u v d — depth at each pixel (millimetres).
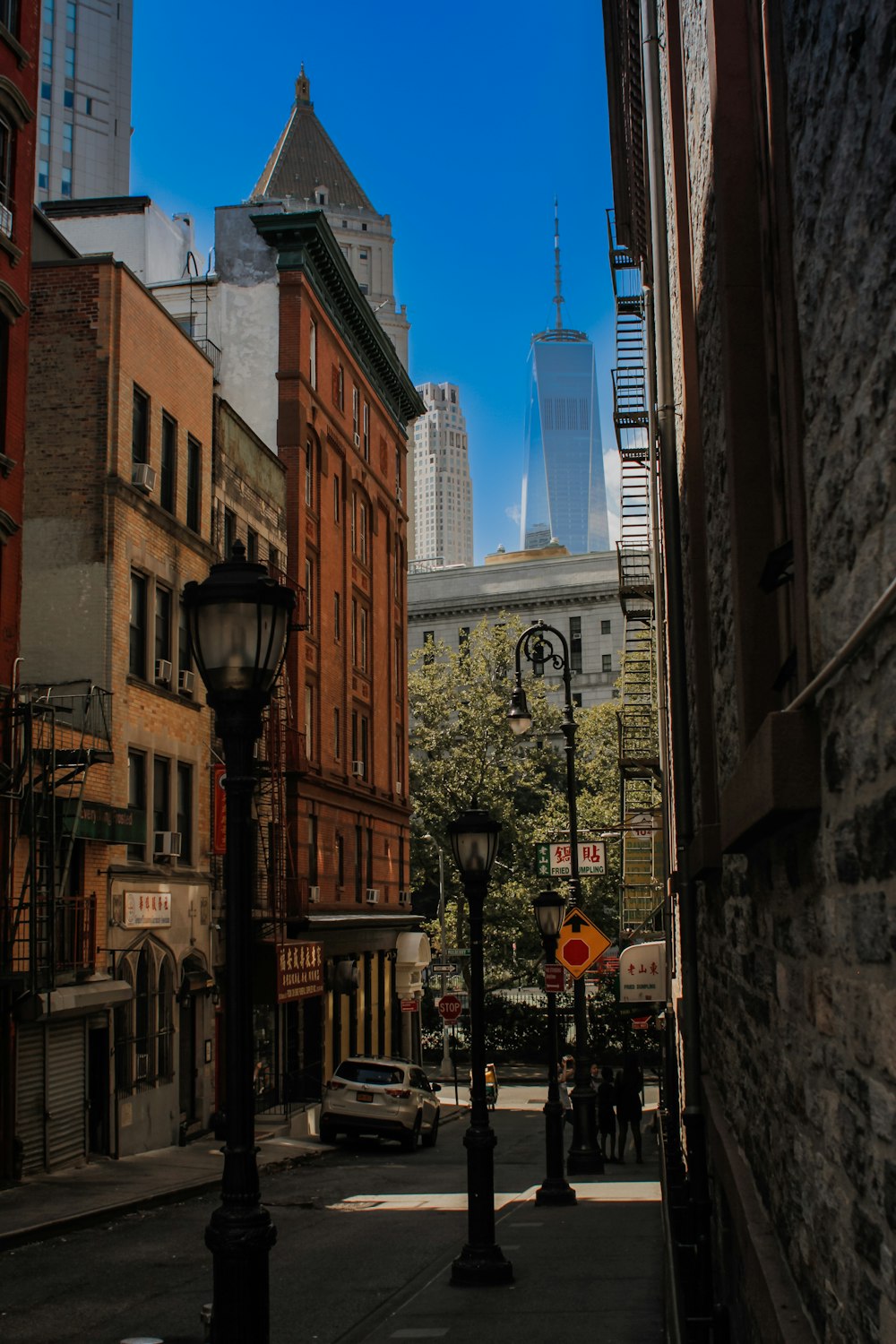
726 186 6582
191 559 30375
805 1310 4996
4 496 21828
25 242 23000
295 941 36625
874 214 3520
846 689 3938
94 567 25953
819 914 4598
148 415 28250
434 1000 61969
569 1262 13312
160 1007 27391
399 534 56156
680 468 13180
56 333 26844
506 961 58438
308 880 40719
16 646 21984
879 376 3523
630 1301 11055
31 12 23750
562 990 24984
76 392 26609
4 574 21750
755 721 6309
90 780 24391
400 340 146375
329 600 44312
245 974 6270
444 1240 15938
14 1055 20750
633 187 22125
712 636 9578
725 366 6598
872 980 3699
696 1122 10180
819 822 4520
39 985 20906
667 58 11477
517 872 58156
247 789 6488
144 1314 11406
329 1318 11281
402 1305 11438
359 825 47438
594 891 56969
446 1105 44562
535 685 62406
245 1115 6172
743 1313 6883
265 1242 6051
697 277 9977
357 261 144875
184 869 29188
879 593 3570
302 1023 38750
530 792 68875
